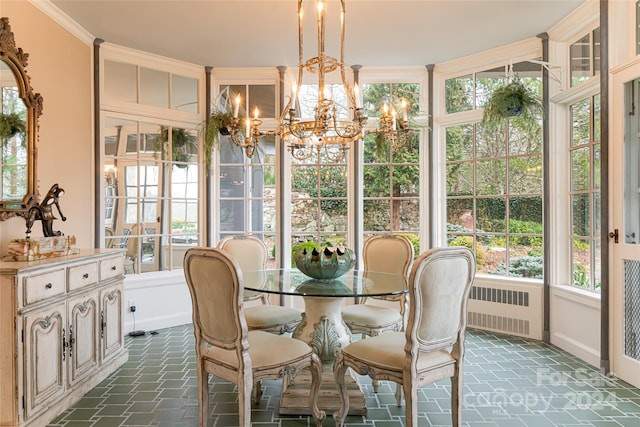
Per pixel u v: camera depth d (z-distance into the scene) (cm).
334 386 250
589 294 318
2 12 267
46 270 227
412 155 448
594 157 330
